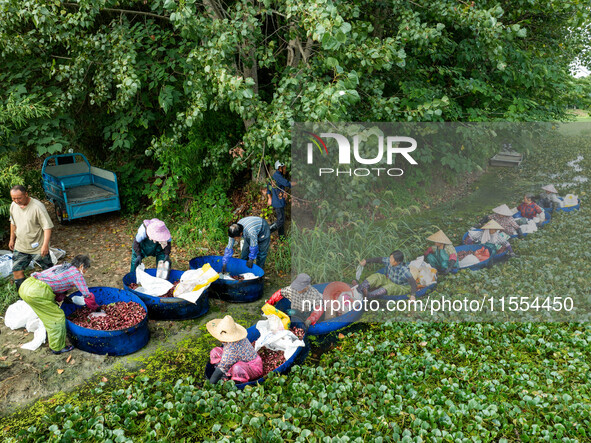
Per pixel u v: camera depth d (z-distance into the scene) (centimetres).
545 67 897
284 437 384
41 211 571
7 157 773
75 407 410
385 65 599
